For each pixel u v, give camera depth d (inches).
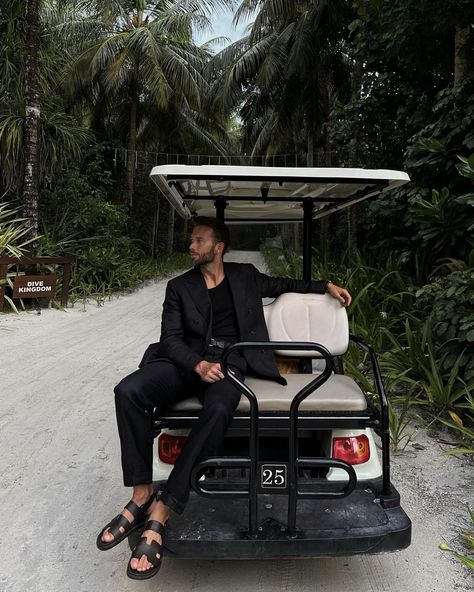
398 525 80.4
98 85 658.2
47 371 218.7
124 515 83.6
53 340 277.7
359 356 195.6
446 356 160.9
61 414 170.7
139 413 84.7
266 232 1472.7
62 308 380.2
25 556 97.5
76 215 487.5
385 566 94.4
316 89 560.7
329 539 77.8
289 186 118.0
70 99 644.1
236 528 80.1
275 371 98.6
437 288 172.2
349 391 91.0
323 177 97.8
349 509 84.0
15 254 349.1
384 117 305.3
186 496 79.0
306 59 511.5
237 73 597.9
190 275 106.6
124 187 733.3
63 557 97.3
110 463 136.6
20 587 89.0
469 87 202.5
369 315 223.6
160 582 90.6
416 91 279.3
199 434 80.9
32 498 118.5
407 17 206.5
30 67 358.3
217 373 85.8
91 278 473.4
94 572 93.1
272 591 88.0
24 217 369.7
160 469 91.0
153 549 76.9
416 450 142.6
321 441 99.0
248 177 98.4
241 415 86.7
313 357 112.0
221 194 130.2
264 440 106.1
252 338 102.9
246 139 801.6
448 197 204.4
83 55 615.5
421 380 171.8
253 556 77.8
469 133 198.7
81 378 209.6
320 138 673.0
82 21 629.9
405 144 288.5
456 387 160.9
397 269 247.3
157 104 664.4
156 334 299.7
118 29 650.2
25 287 351.9
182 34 662.5
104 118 732.0
